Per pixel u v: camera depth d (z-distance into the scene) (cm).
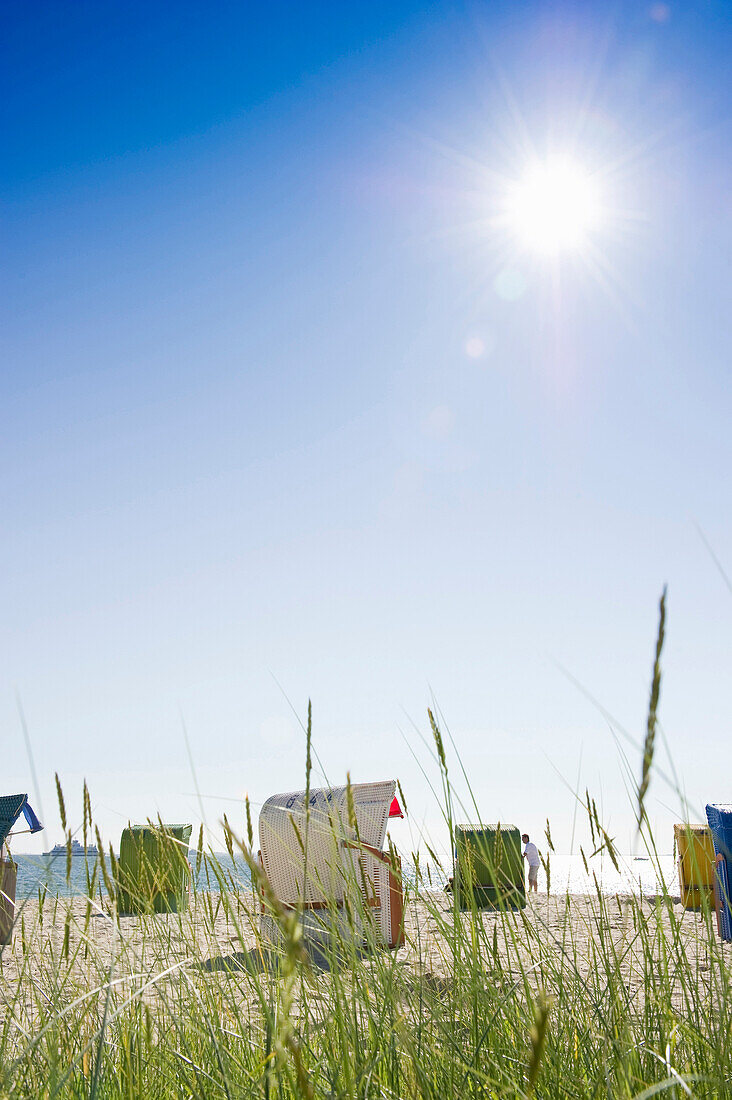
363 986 212
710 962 211
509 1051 211
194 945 242
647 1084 186
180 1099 220
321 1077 195
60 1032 225
